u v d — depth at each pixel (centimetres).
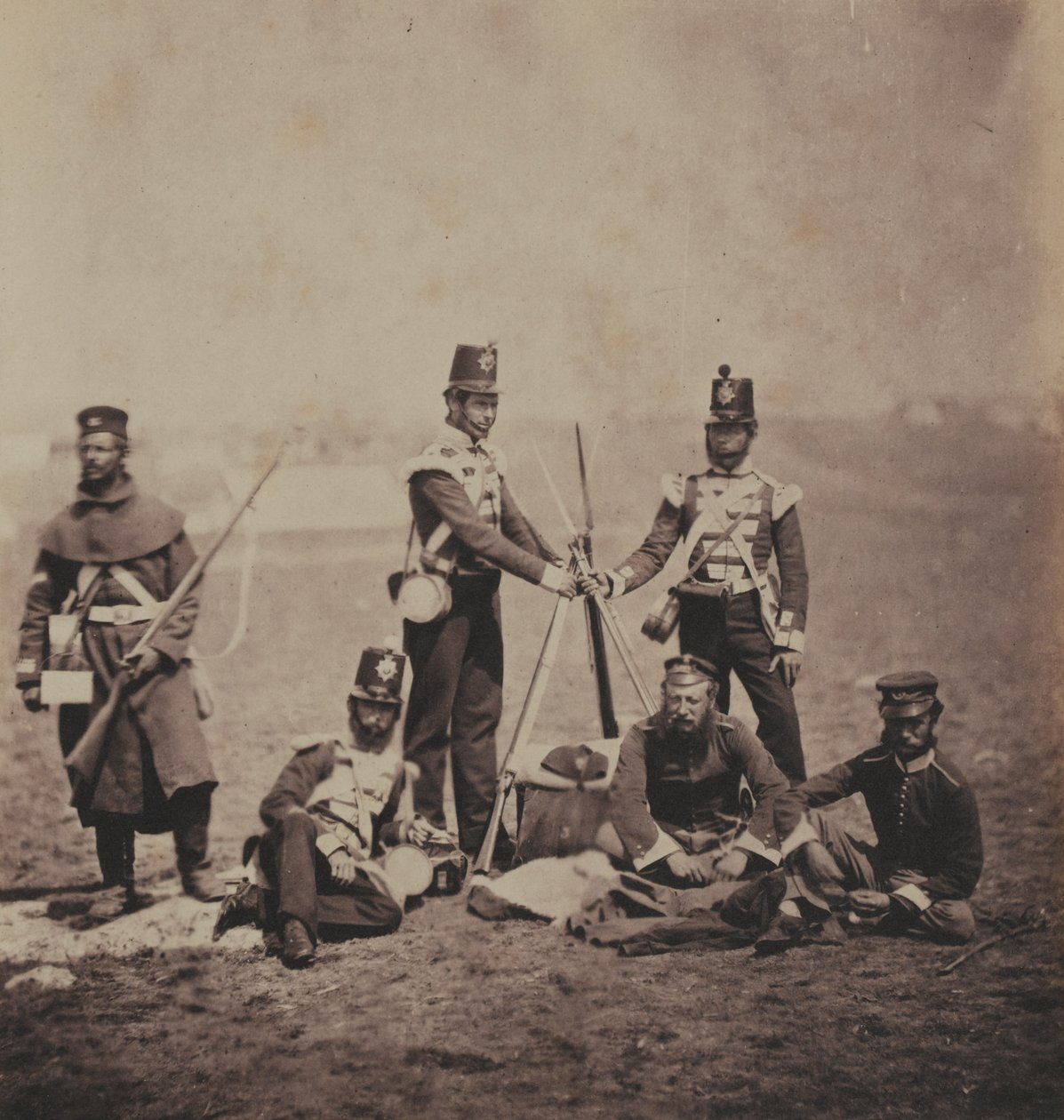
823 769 471
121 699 418
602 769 418
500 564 425
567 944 402
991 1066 358
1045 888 427
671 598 439
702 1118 343
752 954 399
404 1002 379
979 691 531
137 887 436
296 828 403
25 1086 358
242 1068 361
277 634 541
